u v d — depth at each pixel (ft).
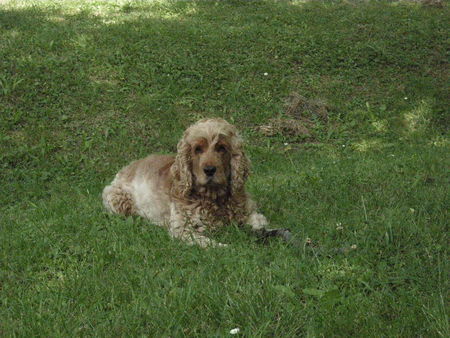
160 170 11.27
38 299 8.92
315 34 21.21
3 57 17.67
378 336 8.06
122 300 8.84
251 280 8.95
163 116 16.15
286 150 15.28
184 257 9.66
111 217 11.09
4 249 10.11
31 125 15.47
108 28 20.62
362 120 16.76
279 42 20.56
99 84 17.01
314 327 8.20
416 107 17.37
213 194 10.48
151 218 11.19
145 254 9.68
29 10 22.63
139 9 23.52
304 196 11.60
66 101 16.29
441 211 10.55
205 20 22.41
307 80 18.52
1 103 15.98
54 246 10.05
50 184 13.61
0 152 14.58
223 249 9.75
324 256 9.43
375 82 18.75
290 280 8.95
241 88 17.74
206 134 10.41
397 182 11.91
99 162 14.55
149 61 18.47
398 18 23.31
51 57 18.02
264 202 11.42
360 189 11.67
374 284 8.90
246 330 8.17
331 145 15.71
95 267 9.40
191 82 17.63
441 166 12.92
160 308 8.52
